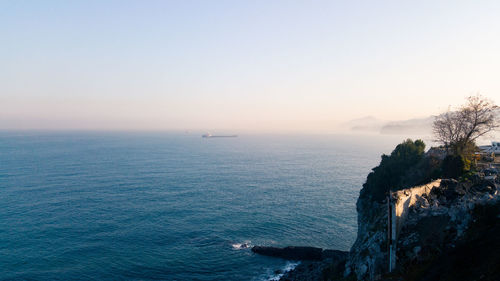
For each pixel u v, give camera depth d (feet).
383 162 207.72
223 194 350.23
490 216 82.84
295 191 369.30
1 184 369.50
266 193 357.82
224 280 169.68
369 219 169.37
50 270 173.78
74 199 311.47
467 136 154.71
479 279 63.62
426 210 97.40
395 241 89.04
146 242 214.28
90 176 437.58
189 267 182.29
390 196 91.56
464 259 73.00
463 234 83.46
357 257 122.01
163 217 265.34
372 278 97.60
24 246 200.85
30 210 271.90
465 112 155.12
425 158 180.65
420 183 153.99
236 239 223.30
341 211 288.10
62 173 454.81
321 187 393.70
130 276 170.81
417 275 80.64
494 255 66.69
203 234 230.68
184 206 298.76
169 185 391.86
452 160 137.69
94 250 199.31
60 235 220.23
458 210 90.02
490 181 106.93
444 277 72.43
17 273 169.58
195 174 481.05
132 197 326.65
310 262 186.39
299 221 260.83
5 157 630.74
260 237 227.61
